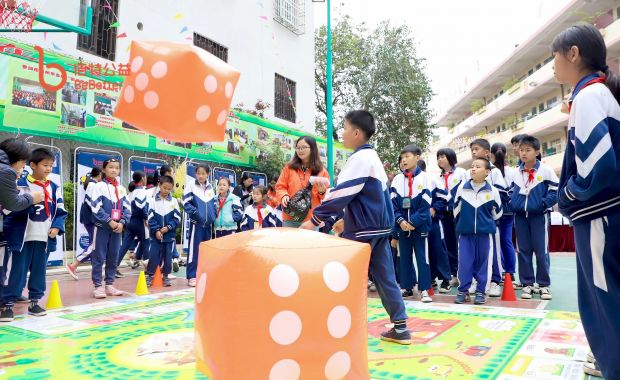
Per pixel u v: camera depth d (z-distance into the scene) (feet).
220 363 3.88
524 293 14.90
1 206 12.03
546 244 14.80
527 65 81.10
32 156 12.90
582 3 59.26
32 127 20.59
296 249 4.08
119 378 7.38
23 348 9.27
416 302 14.39
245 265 3.86
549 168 14.61
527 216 14.93
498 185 17.04
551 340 9.42
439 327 10.77
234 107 33.63
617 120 5.24
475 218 13.94
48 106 21.17
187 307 13.89
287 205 11.85
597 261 5.22
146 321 11.85
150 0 28.43
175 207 19.36
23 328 11.09
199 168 19.21
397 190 15.08
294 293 3.88
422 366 7.82
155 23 28.78
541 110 76.89
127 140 24.77
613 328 5.07
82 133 22.56
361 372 4.29
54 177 16.43
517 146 15.84
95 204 15.70
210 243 4.48
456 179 18.21
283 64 40.91
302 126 42.93
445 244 18.12
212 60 7.08
